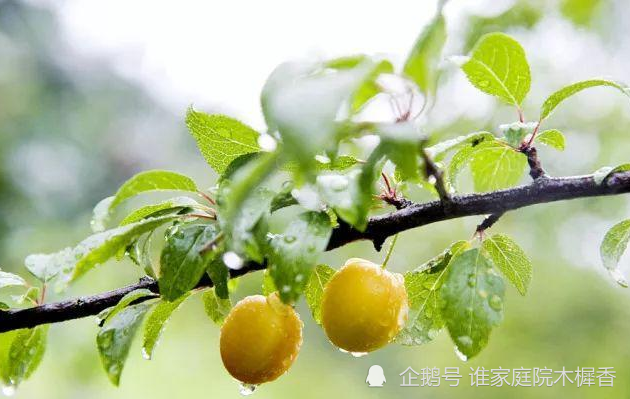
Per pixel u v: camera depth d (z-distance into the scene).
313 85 0.43
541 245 1.31
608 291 1.45
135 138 2.46
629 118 1.17
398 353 1.78
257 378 0.51
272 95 0.43
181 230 0.50
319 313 0.54
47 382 1.55
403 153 0.45
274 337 0.51
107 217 0.52
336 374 1.86
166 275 0.49
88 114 2.19
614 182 0.50
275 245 0.48
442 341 1.59
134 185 0.51
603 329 1.43
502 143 0.52
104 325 0.51
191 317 1.87
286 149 0.42
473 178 0.57
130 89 2.55
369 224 0.51
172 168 2.50
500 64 0.52
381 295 0.51
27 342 0.56
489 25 1.01
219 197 0.49
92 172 2.11
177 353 1.85
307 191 0.49
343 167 0.51
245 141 0.51
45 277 0.55
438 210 0.51
